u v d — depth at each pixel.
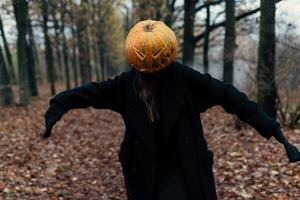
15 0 18.94
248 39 17.02
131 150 2.90
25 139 11.50
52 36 29.52
